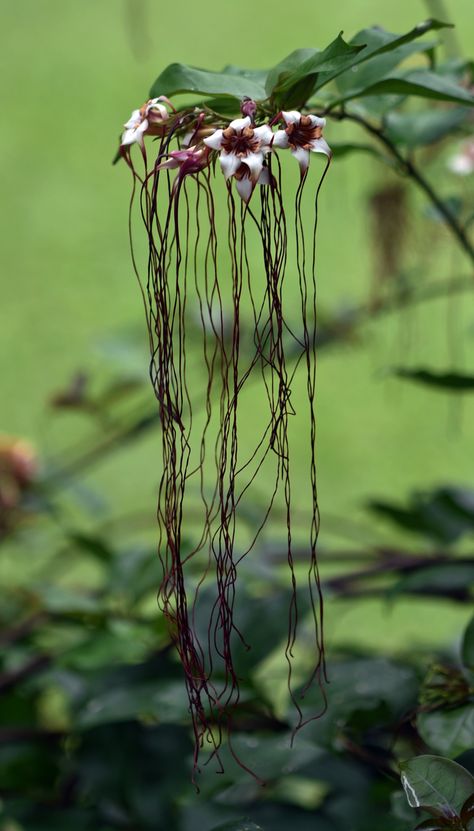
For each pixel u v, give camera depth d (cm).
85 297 541
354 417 468
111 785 144
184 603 118
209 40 715
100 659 148
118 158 121
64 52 739
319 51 120
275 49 694
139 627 153
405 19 677
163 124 119
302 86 120
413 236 191
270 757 135
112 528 239
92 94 692
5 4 798
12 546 214
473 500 164
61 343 512
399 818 132
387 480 430
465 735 126
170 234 308
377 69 132
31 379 491
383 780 139
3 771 151
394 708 135
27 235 584
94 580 320
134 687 142
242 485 266
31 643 167
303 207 442
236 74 127
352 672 138
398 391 473
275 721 140
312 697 136
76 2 795
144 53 202
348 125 242
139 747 145
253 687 138
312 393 116
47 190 618
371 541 363
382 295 201
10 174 629
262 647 140
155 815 142
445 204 154
